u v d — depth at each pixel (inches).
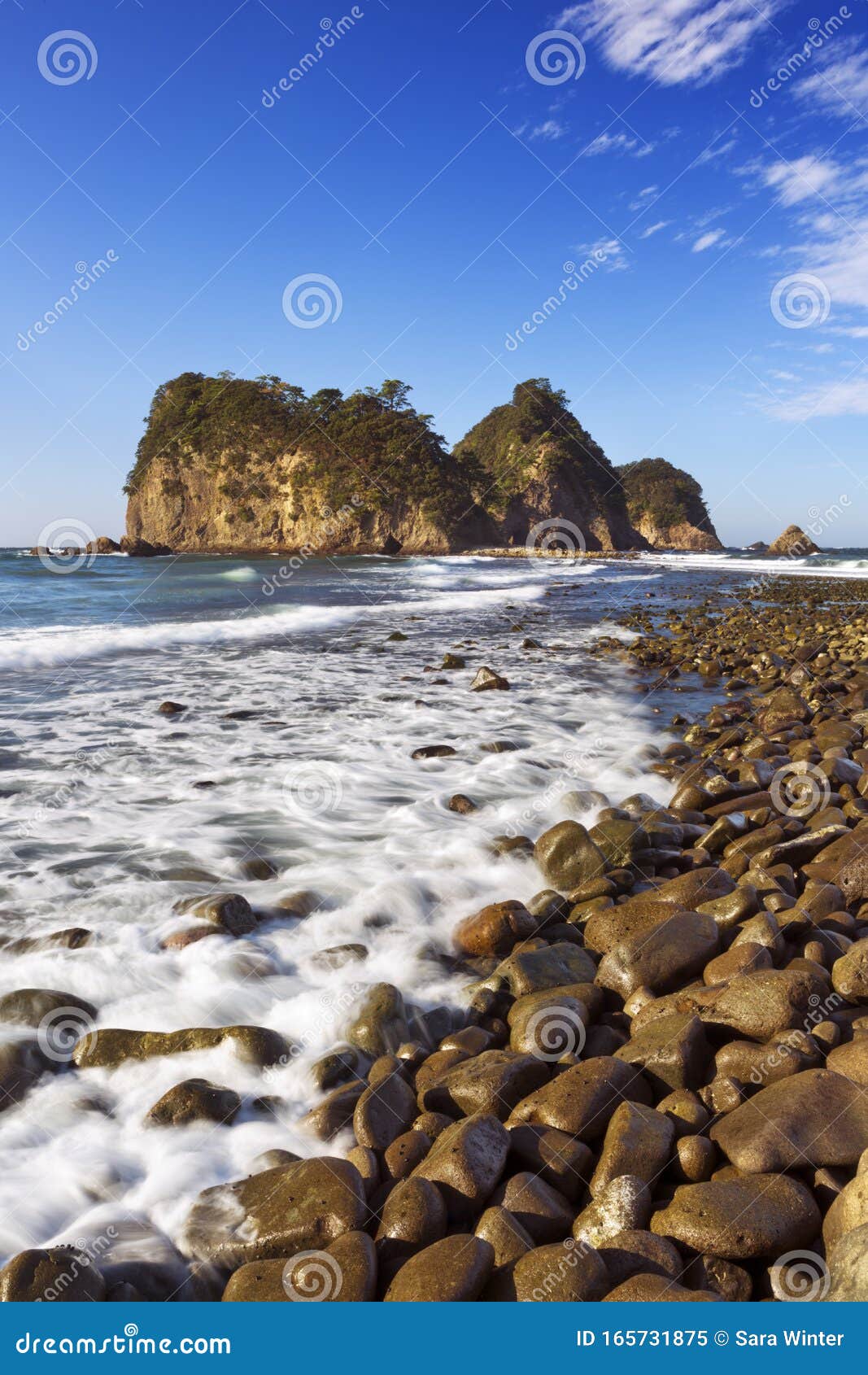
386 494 4082.2
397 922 201.0
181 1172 126.5
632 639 720.3
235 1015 163.9
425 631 769.6
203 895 205.3
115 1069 145.9
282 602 1017.5
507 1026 162.4
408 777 313.1
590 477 5339.6
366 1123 131.3
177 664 555.2
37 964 174.4
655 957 169.5
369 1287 102.7
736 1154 119.1
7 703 423.5
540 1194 116.1
